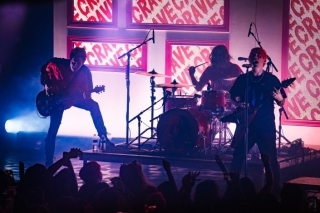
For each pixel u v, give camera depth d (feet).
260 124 28.63
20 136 41.47
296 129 39.73
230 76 36.47
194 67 36.88
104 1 42.80
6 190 18.74
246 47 40.60
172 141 32.65
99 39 42.93
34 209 16.58
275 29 39.99
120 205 17.40
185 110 32.24
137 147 35.81
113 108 43.06
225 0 40.68
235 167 29.07
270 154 28.63
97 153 34.12
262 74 28.81
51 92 34.86
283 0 39.70
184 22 41.52
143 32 42.22
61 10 43.57
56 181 19.83
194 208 17.70
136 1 42.34
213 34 41.06
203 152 33.40
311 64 39.42
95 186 20.25
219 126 34.35
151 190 18.97
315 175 32.89
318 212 19.42
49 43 44.27
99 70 43.11
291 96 39.83
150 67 42.24
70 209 16.98
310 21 39.29
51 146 35.01
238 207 16.93
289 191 18.15
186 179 17.74
